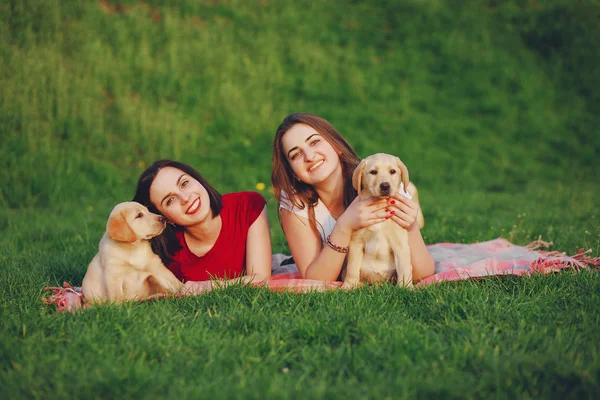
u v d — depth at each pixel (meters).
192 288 3.39
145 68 11.28
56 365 2.33
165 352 2.44
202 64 11.85
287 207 3.78
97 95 10.37
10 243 5.23
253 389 2.07
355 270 3.54
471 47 14.04
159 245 3.72
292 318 2.81
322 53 13.32
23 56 9.82
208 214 3.64
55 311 3.18
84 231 5.90
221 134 10.89
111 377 2.19
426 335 2.56
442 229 5.69
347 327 2.65
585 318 2.65
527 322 2.73
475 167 11.11
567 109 12.85
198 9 13.24
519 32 14.52
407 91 12.97
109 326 2.75
